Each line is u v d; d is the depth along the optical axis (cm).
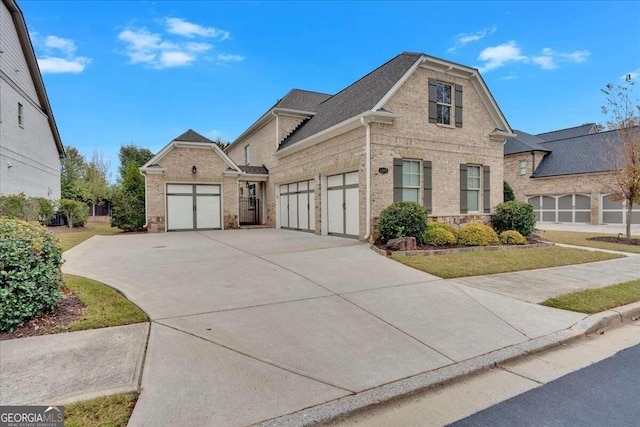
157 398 276
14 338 381
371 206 1099
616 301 547
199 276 671
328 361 349
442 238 1008
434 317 479
